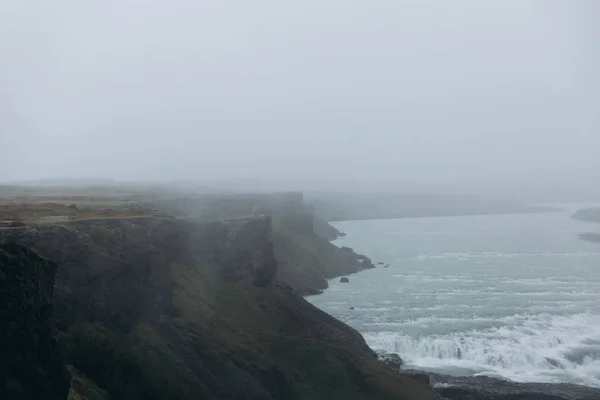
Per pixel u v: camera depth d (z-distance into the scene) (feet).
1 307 52.06
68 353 73.97
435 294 263.90
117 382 76.38
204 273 151.84
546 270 338.75
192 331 114.62
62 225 97.14
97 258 97.30
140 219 129.80
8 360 51.70
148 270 114.11
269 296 155.94
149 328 104.32
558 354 174.19
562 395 138.41
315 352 129.18
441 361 173.37
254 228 178.09
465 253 428.56
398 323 207.41
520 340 185.98
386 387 123.95
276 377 115.75
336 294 263.08
